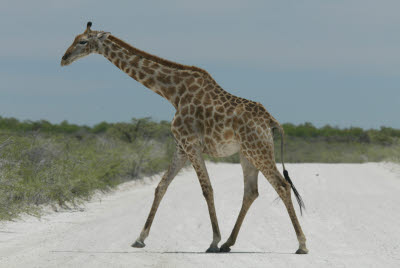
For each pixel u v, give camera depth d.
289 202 33.88
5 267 28.06
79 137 95.31
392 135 183.12
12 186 49.03
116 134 110.25
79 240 36.91
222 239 38.25
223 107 35.19
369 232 39.88
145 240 37.47
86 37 38.09
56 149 63.50
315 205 53.06
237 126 34.53
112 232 40.09
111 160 75.25
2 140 55.94
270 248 35.25
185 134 35.72
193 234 39.69
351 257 31.53
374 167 98.44
